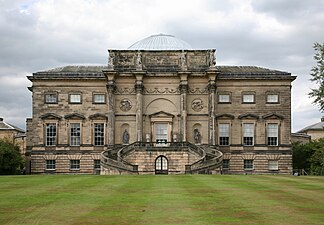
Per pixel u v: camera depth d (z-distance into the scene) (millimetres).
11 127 123875
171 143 72125
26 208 23188
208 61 77812
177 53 78375
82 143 78062
